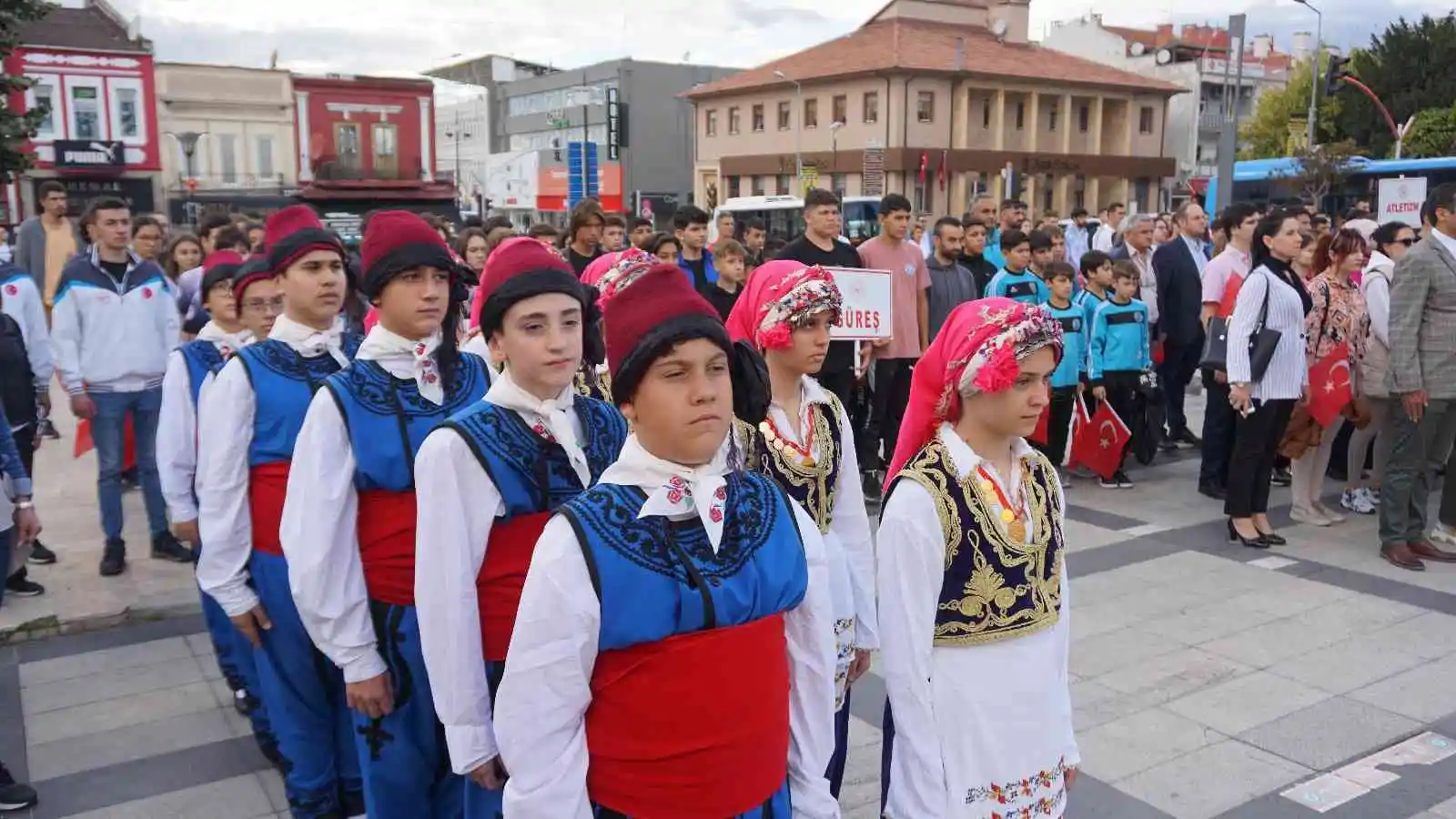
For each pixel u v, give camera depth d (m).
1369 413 6.81
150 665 4.88
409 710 2.80
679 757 1.82
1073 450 7.75
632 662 1.82
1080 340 7.60
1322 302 6.46
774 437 2.87
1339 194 22.80
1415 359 5.80
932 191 40.81
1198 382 12.52
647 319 1.84
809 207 6.79
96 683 4.68
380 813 2.83
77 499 7.55
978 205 10.11
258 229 8.31
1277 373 6.19
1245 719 4.21
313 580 2.68
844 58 42.38
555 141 57.50
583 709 1.86
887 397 7.37
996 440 2.42
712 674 1.83
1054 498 2.48
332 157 37.62
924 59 40.44
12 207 32.28
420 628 2.37
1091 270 7.76
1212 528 6.79
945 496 2.33
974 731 2.34
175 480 4.04
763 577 1.89
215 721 4.34
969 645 2.35
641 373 1.84
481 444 2.36
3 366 5.24
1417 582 5.77
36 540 5.95
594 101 59.00
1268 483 6.49
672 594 1.82
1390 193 12.59
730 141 47.12
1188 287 8.72
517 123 66.12
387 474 2.75
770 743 1.91
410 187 38.91
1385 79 37.47
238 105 36.00
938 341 2.46
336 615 2.71
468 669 2.34
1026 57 43.88
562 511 1.86
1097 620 5.27
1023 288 7.71
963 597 2.34
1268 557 6.22
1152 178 46.91
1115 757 3.93
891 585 2.34
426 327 2.88
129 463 6.24
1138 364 7.91
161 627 5.33
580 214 7.48
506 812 1.85
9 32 9.32
